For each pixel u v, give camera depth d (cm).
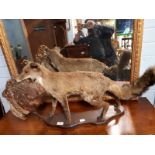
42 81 71
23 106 84
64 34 80
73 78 70
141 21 74
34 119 87
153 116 81
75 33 80
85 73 71
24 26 79
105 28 78
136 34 77
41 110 89
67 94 73
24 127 83
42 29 80
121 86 79
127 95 78
